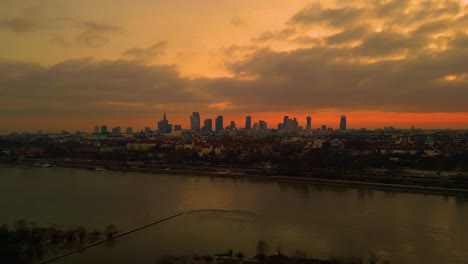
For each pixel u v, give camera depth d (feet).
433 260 499.92
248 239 583.17
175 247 542.98
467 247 548.72
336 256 507.30
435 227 653.71
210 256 501.97
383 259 499.51
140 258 498.69
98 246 545.03
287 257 494.59
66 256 502.79
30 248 521.65
